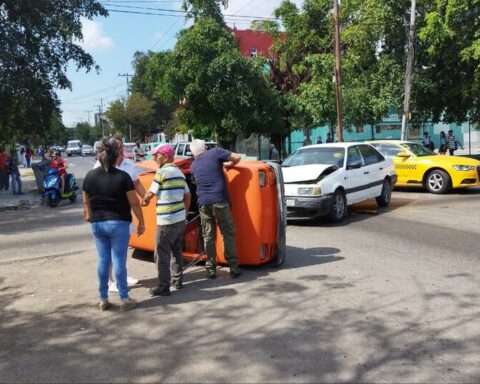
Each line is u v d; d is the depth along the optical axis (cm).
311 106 2506
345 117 2516
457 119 2719
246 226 671
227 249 650
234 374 387
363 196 1163
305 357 413
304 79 2750
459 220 1042
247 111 2558
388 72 2505
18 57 1966
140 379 384
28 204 1642
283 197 699
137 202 543
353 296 564
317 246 829
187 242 724
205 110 2673
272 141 2981
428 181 1535
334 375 382
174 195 583
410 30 2206
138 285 632
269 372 389
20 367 409
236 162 645
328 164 1128
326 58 2512
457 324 478
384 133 3669
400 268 676
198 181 643
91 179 526
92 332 480
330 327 476
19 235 1033
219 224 644
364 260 725
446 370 387
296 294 577
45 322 511
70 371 400
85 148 7575
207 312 526
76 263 756
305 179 1017
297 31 2927
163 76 2703
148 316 520
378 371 387
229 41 2600
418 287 592
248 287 609
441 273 649
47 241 947
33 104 2094
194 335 466
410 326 475
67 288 627
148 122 7881
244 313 520
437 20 2180
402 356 412
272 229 685
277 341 447
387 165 1286
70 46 2161
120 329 486
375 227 993
